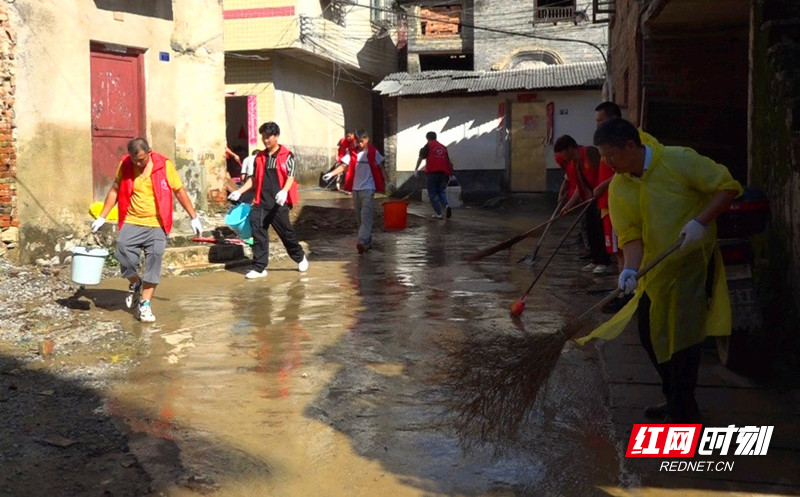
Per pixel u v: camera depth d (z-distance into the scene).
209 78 13.97
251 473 3.94
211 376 5.48
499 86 23.62
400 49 31.11
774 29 6.05
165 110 11.34
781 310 5.66
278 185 9.49
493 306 7.79
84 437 4.34
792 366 5.36
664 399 4.82
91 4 10.05
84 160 9.95
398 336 6.56
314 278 9.55
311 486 3.82
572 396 5.04
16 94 9.10
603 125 4.14
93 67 10.27
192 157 13.72
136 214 7.10
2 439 4.28
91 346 6.20
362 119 30.39
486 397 4.28
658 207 4.18
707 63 11.16
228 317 7.30
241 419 4.66
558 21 25.25
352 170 11.87
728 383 5.07
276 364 5.77
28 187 9.27
